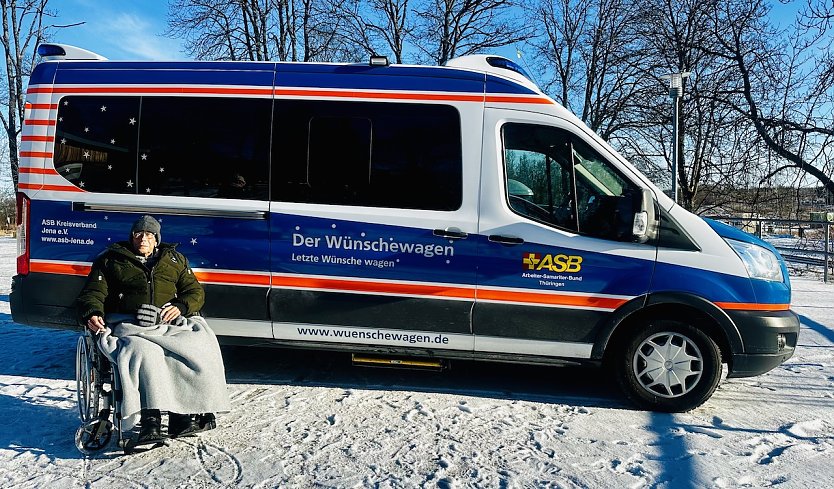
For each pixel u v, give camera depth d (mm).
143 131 4773
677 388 4480
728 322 4379
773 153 13273
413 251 4547
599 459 3676
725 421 4332
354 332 4672
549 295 4488
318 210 4605
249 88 4727
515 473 3480
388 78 4672
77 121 4828
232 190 4699
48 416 4188
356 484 3322
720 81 15695
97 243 4750
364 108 4641
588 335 4492
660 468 3566
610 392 4980
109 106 4820
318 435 3975
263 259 4664
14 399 4480
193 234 4703
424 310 4574
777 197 13672
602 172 4504
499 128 4562
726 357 4539
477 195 4531
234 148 4703
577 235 4465
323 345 4734
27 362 5430
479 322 4547
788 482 3408
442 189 4570
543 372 5516
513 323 4527
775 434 4086
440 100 4609
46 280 4809
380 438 3941
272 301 4676
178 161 4742
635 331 4500
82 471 3422
